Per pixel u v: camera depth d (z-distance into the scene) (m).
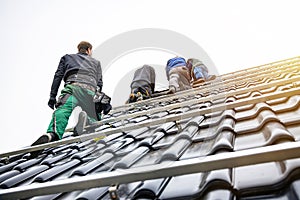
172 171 1.16
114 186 1.20
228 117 2.31
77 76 3.13
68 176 1.81
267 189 1.04
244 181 1.14
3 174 2.38
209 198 1.05
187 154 1.66
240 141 1.63
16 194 1.35
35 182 1.83
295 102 2.11
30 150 2.47
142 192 1.25
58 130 2.67
